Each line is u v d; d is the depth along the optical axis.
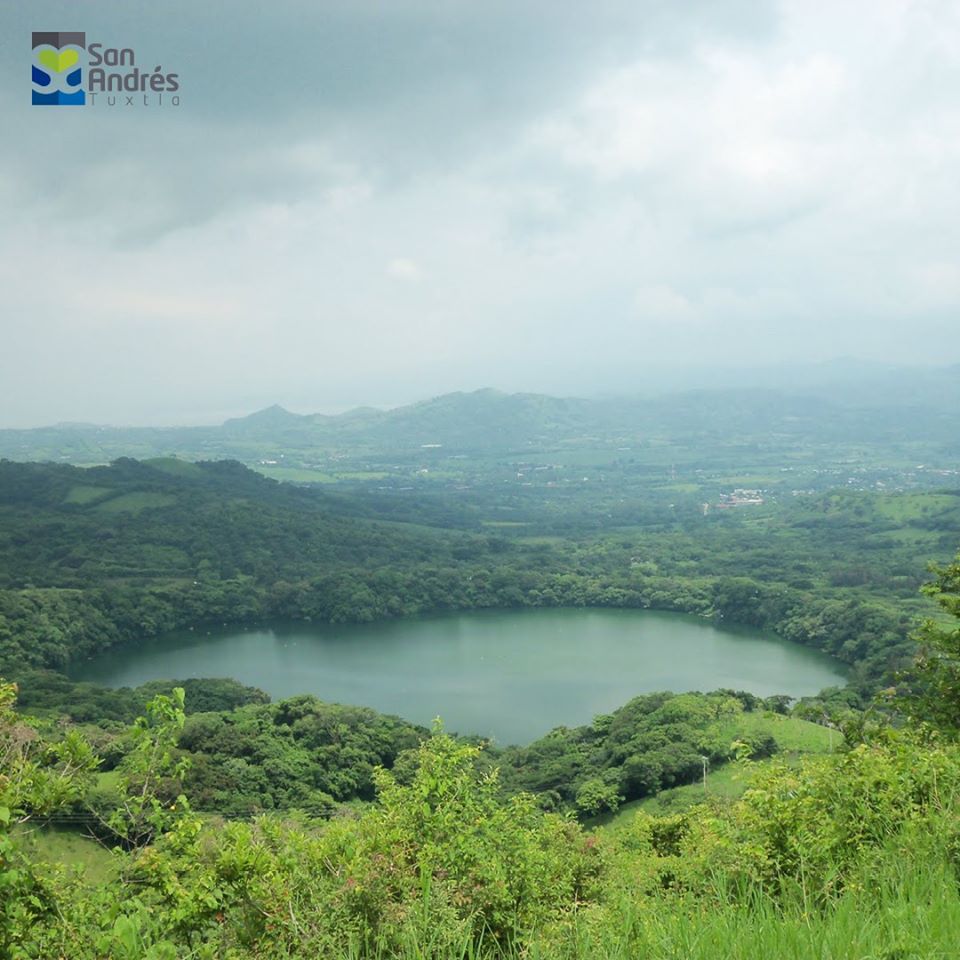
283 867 7.22
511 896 7.49
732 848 7.98
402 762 50.94
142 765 7.40
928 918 4.71
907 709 14.87
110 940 5.76
